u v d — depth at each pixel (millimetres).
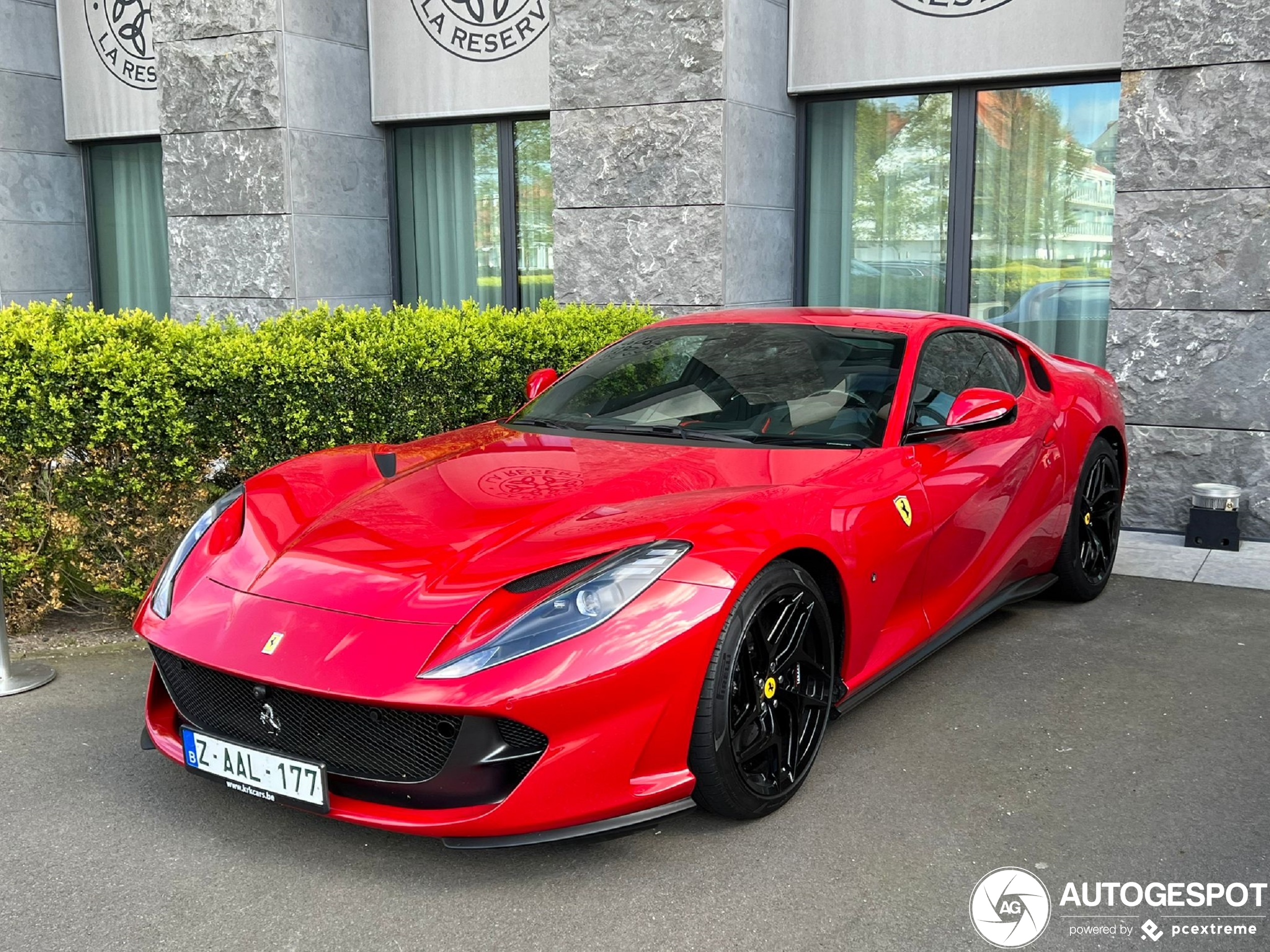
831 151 7828
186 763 2797
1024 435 4141
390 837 2811
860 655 3266
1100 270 7207
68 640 4289
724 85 6863
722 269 7047
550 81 7508
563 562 2639
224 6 8031
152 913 2477
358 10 8625
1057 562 4637
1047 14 6855
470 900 2527
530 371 5660
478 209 8914
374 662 2447
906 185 7656
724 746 2650
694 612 2574
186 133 8359
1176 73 5676
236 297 8406
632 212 7266
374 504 3082
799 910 2480
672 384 3932
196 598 2832
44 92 10164
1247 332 5727
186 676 2785
